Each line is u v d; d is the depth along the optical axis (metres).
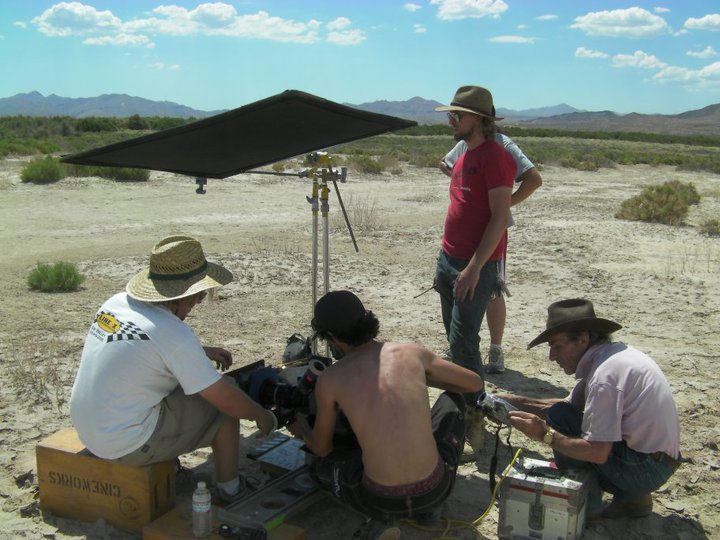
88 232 13.34
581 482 3.54
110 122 70.38
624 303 8.79
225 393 3.51
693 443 4.93
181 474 4.15
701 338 7.39
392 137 78.00
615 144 84.62
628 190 24.19
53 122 67.81
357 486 3.40
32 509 3.87
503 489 3.62
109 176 20.19
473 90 4.71
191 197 18.19
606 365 3.57
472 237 4.91
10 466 4.39
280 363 6.43
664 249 12.56
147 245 12.20
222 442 3.78
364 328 3.46
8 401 5.36
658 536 3.76
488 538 3.73
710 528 3.88
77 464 3.70
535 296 9.16
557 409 3.93
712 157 57.59
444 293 5.21
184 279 3.52
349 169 26.72
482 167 4.74
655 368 3.60
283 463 4.13
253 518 3.52
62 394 5.52
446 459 3.55
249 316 8.02
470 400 4.38
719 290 9.43
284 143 4.66
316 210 5.07
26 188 18.03
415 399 3.31
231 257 11.03
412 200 19.66
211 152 4.55
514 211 17.75
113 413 3.44
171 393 3.62
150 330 3.43
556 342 3.79
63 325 7.50
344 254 11.62
